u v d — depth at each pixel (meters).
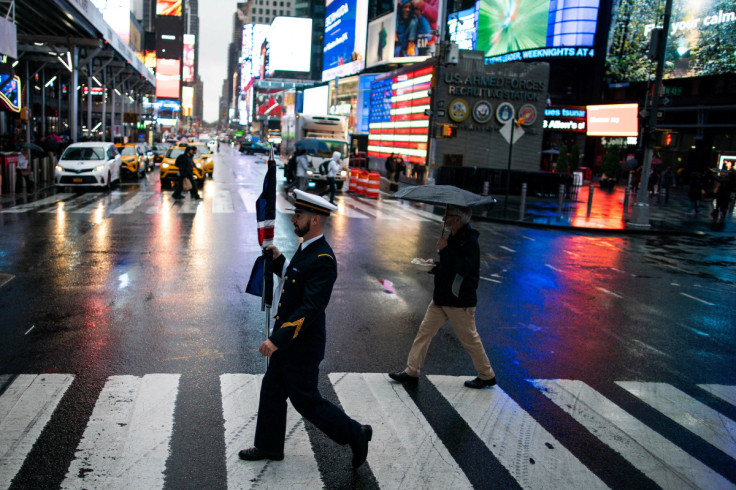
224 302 8.14
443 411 5.12
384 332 7.18
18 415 4.69
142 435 4.45
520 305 8.83
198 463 4.11
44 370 5.60
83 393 5.13
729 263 13.55
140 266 10.08
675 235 18.08
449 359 6.43
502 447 4.55
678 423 5.14
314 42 140.00
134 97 67.94
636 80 43.66
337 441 4.02
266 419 4.12
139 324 7.07
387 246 13.07
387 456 4.33
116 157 24.56
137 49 78.56
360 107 58.53
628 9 44.44
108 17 67.62
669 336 7.70
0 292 8.21
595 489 4.05
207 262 10.57
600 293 9.91
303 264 3.88
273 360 4.04
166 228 14.08
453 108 29.20
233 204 19.19
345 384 5.59
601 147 49.59
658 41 18.50
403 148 33.84
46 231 13.13
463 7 62.66
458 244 5.38
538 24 48.31
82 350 6.16
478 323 7.82
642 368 6.47
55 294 8.22
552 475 4.19
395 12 66.44
